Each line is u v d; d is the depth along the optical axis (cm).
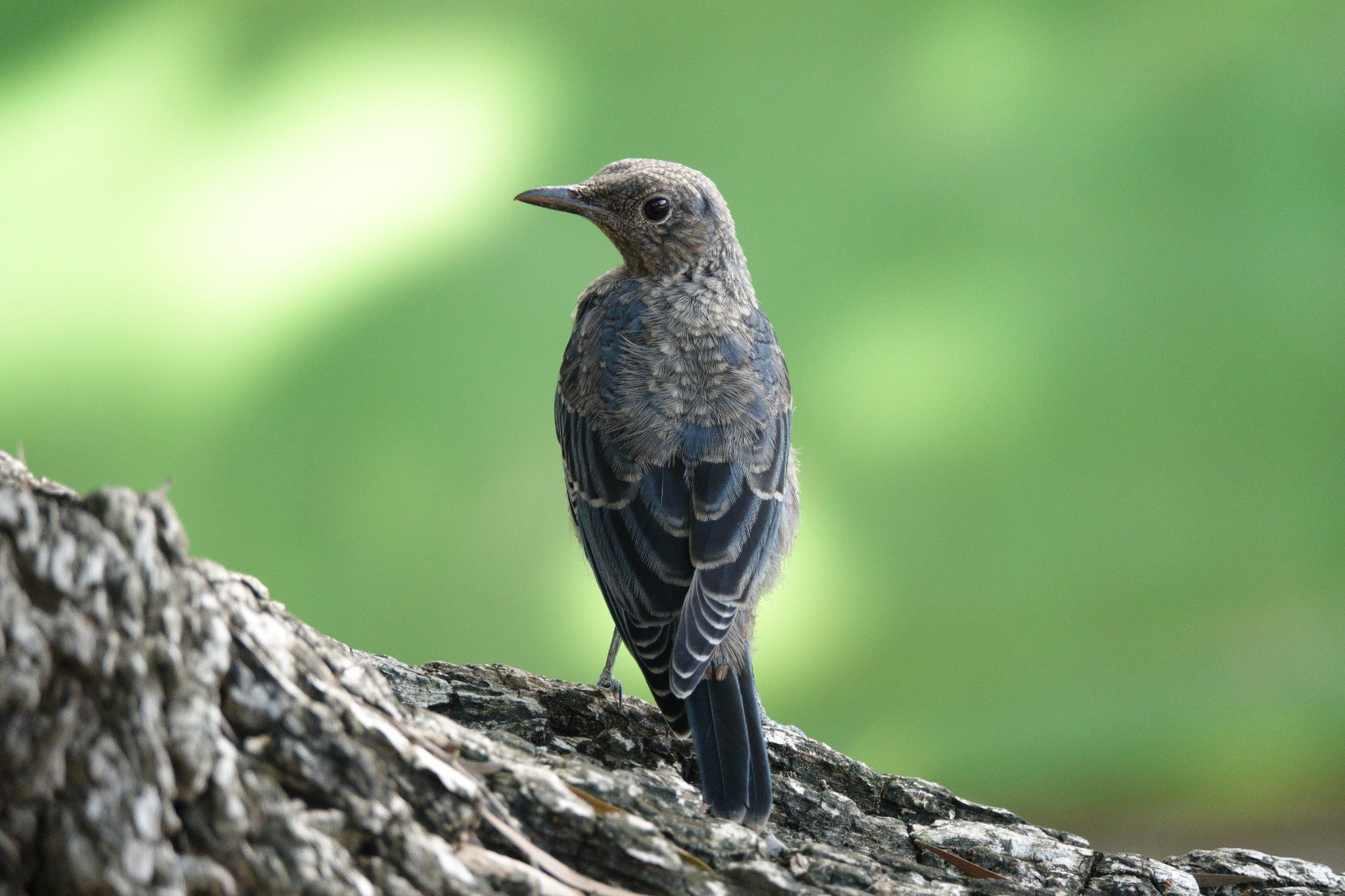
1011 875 505
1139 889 498
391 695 412
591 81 1717
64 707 331
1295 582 1288
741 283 737
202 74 1792
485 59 1756
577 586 1309
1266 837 1112
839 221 1541
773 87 1677
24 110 1723
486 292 1506
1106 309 1477
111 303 1499
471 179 1609
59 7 1858
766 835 492
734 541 617
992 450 1393
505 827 396
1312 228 1551
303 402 1448
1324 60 1661
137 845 326
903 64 1744
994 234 1573
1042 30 1739
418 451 1393
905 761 1177
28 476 403
